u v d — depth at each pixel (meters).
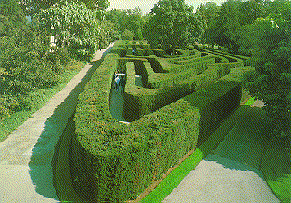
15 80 15.30
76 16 19.58
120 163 6.56
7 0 21.53
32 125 12.68
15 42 17.39
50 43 22.27
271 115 11.85
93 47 22.72
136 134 7.70
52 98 16.97
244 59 29.88
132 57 28.20
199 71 22.80
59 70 21.73
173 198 7.54
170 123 8.83
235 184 8.52
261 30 11.48
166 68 19.39
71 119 13.78
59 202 7.14
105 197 6.92
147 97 13.05
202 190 8.04
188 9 34.88
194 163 9.60
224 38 45.28
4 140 10.96
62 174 8.55
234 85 15.38
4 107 13.12
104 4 30.23
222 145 11.47
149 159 7.56
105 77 15.45
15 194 7.37
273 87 11.50
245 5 44.22
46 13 18.64
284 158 10.51
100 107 10.03
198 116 10.59
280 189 8.32
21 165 9.09
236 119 14.95
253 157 10.56
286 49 10.08
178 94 14.57
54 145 10.83
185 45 38.28
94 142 7.06
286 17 10.90
